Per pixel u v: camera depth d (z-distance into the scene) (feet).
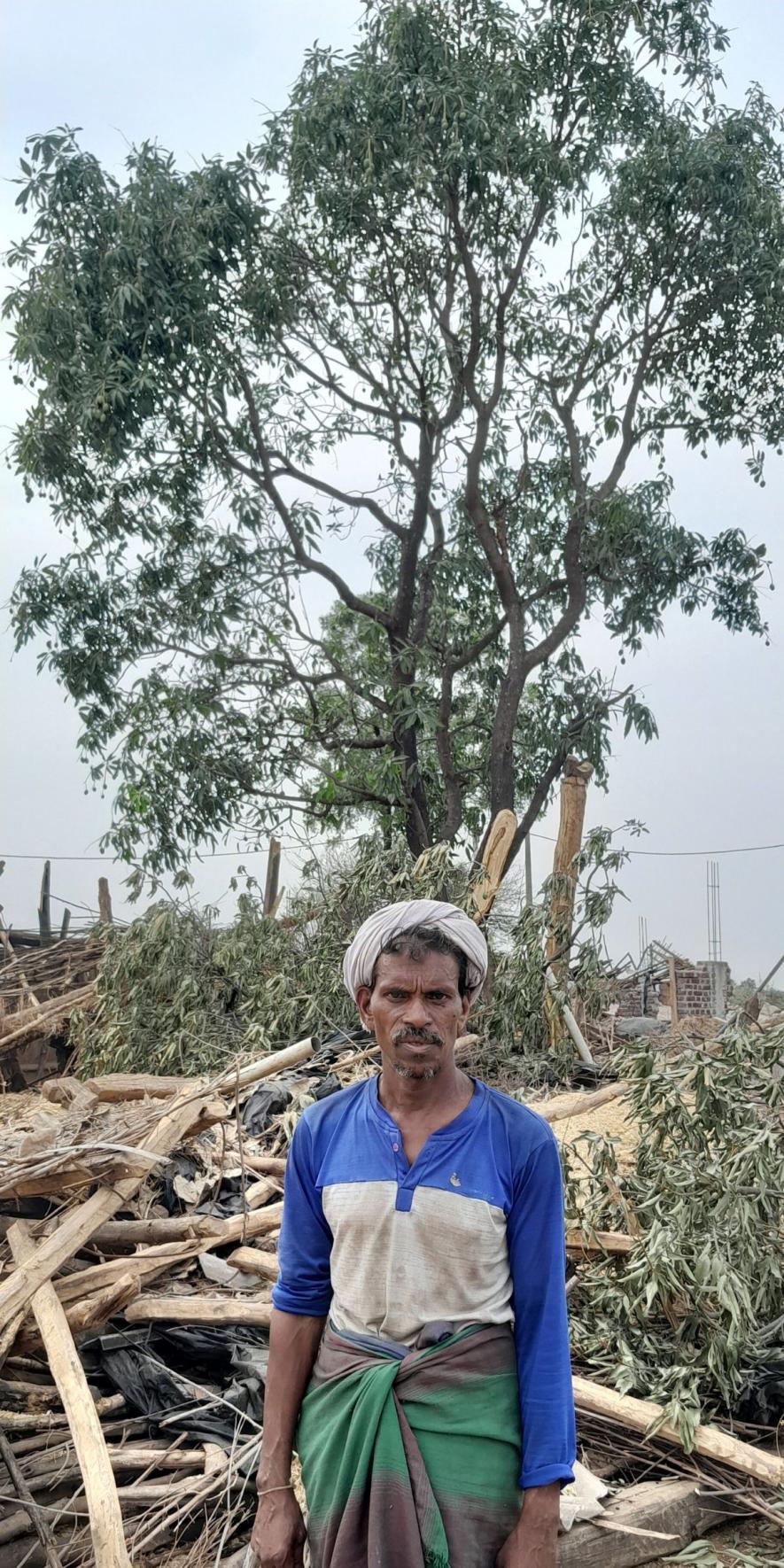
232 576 54.19
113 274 44.93
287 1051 15.37
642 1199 14.97
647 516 54.75
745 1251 13.70
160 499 51.62
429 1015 7.14
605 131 52.06
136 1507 11.18
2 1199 12.85
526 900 29.55
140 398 45.29
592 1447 12.75
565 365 56.18
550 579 57.36
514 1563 6.74
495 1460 6.87
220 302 49.29
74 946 42.57
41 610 51.13
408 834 53.06
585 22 49.11
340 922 28.91
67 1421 11.16
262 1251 14.37
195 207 46.29
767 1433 13.10
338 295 53.57
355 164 48.37
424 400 54.60
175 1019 29.27
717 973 50.80
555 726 56.49
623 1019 36.68
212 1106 13.44
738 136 51.67
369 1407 6.87
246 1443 11.77
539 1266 7.12
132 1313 13.05
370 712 57.16
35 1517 10.48
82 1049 32.04
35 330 44.50
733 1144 14.58
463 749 59.98
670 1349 13.52
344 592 52.75
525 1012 26.05
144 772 51.70
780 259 51.29
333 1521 6.83
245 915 32.19
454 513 58.39
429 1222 7.00
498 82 46.83
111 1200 12.35
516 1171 7.17
